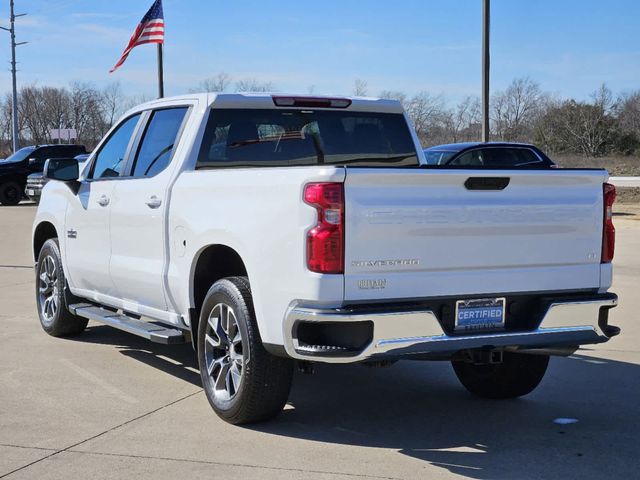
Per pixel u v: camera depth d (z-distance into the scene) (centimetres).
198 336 561
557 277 515
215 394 548
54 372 673
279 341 484
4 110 6681
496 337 488
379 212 463
